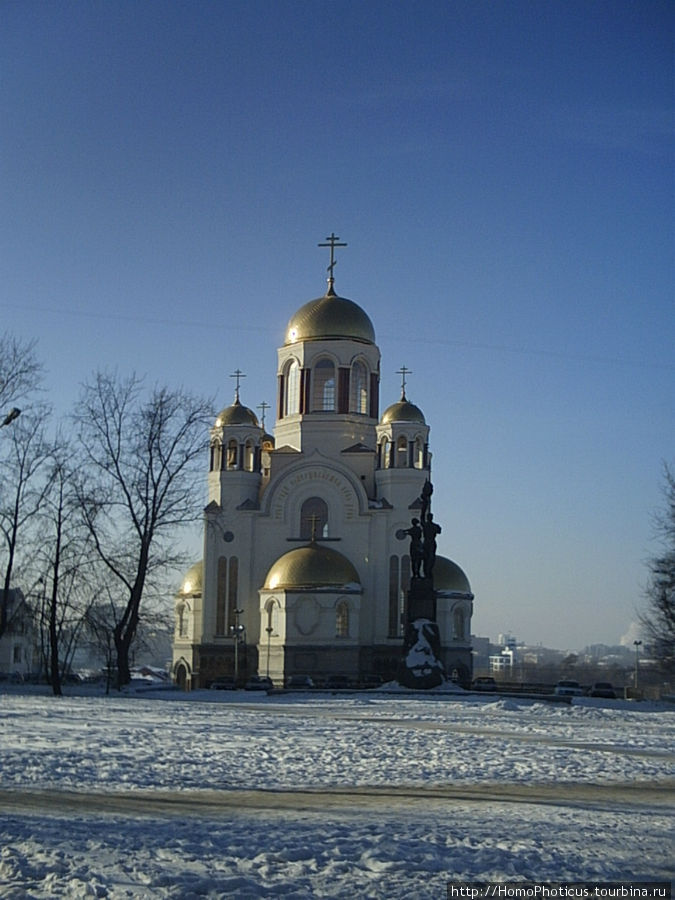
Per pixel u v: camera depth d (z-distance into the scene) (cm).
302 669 10156
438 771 2658
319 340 11256
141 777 2378
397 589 10638
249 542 10962
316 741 3381
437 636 7762
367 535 10744
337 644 10188
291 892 1366
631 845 1698
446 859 1559
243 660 10781
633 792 2372
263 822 1834
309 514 10944
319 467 10944
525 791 2338
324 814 1939
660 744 3697
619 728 4503
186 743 3178
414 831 1766
